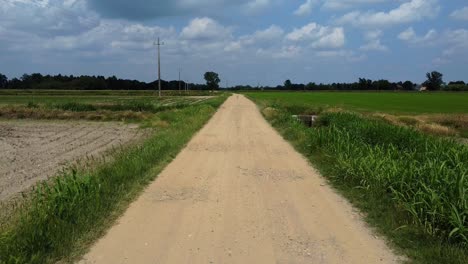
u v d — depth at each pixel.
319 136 14.48
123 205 7.93
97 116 33.88
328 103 60.69
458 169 8.29
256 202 8.31
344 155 11.25
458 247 5.61
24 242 5.50
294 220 7.16
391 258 5.53
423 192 6.93
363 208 7.76
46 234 5.76
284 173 11.20
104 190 8.23
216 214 7.50
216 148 15.91
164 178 10.41
